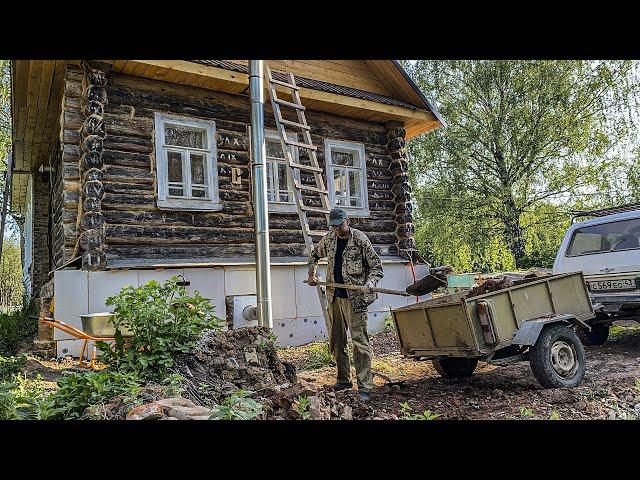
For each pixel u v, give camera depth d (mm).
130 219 8078
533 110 22875
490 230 23703
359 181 10859
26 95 9320
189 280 8242
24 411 3191
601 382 5473
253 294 8781
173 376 3881
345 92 10070
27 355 6789
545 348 5156
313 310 9438
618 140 21547
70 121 7984
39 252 14586
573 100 22156
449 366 6008
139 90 8398
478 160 24359
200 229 8695
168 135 8688
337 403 3982
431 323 5508
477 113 24344
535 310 5438
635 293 7191
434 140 24484
